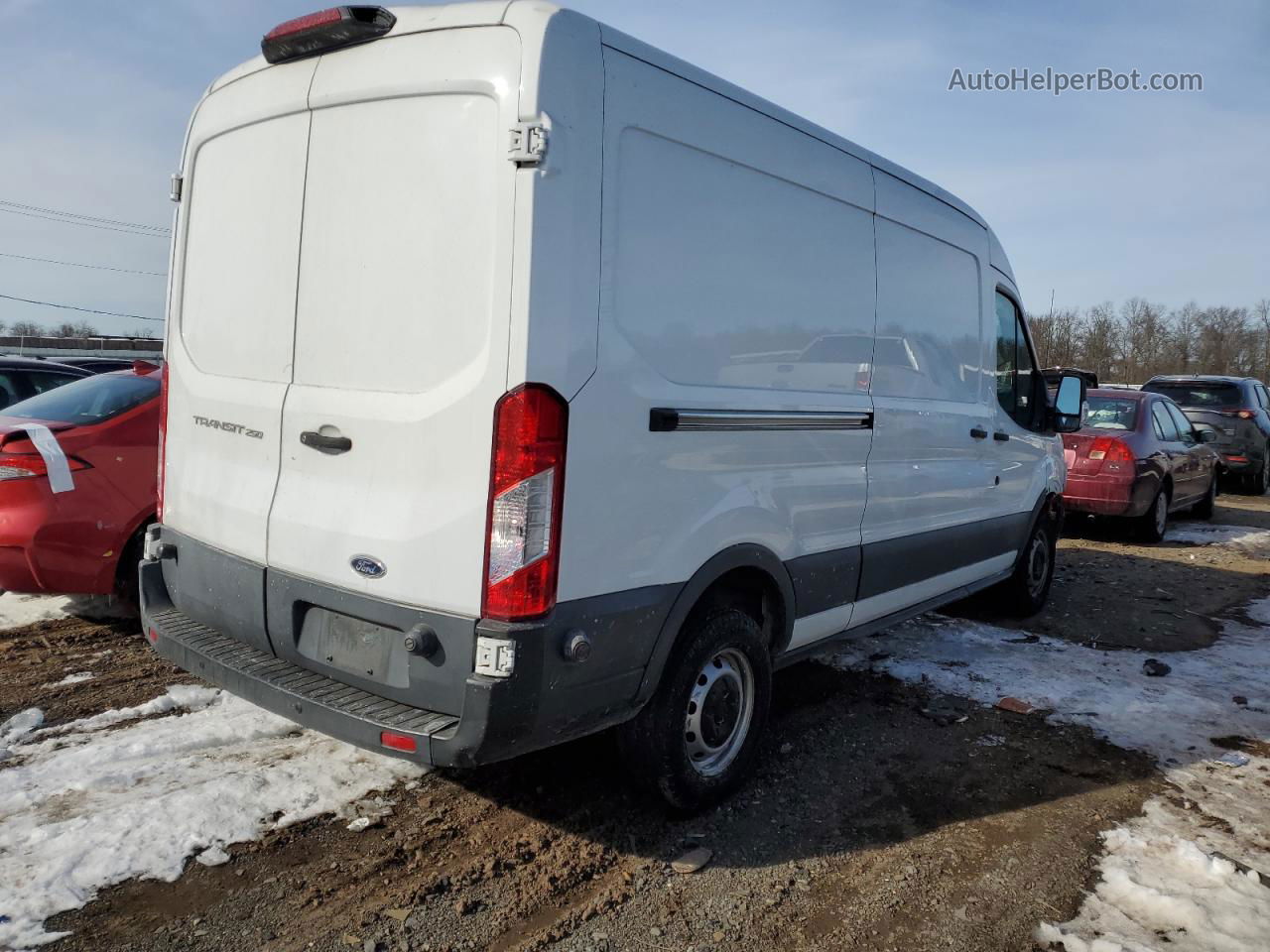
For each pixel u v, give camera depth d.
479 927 2.78
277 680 3.04
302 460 3.10
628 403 2.90
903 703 4.72
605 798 3.60
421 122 2.80
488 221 2.65
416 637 2.74
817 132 3.85
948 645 5.71
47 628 5.27
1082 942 2.78
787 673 5.11
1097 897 3.04
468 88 2.69
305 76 3.11
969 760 4.07
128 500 4.94
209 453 3.51
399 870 3.05
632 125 2.88
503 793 3.60
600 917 2.86
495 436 2.62
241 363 3.38
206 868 2.98
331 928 2.73
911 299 4.58
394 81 2.83
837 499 4.02
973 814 3.59
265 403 3.21
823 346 3.88
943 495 4.94
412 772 3.71
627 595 2.96
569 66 2.66
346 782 3.59
